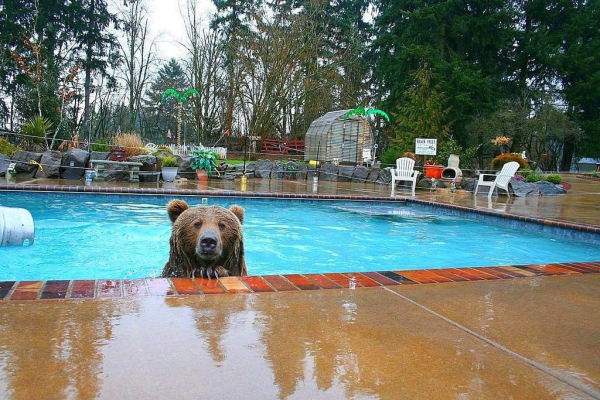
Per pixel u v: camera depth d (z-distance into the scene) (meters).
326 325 2.59
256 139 30.31
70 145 19.30
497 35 31.11
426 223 10.43
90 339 2.21
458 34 31.41
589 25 33.78
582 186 20.33
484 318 2.86
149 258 6.60
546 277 4.06
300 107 37.34
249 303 2.92
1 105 34.81
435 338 2.48
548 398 1.85
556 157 38.28
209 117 33.88
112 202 11.22
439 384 1.93
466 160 23.14
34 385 1.74
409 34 32.69
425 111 24.45
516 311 3.04
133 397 1.70
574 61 32.22
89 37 37.28
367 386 1.88
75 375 1.84
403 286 3.55
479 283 3.75
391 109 33.94
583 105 34.00
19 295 2.84
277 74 33.31
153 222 9.11
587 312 3.08
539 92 31.73
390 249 7.87
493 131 27.94
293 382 1.89
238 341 2.29
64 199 11.05
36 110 28.11
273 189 14.73
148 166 15.52
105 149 18.84
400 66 31.66
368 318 2.76
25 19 33.72
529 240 8.68
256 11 35.50
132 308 2.70
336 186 17.70
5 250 6.39
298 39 34.88
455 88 29.03
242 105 34.12
